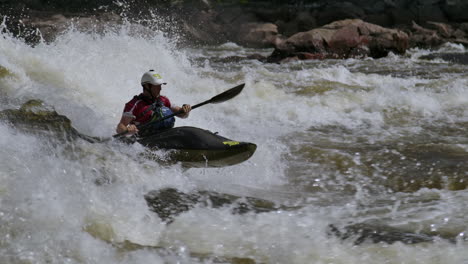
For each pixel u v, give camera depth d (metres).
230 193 20.42
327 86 43.62
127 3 109.94
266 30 107.00
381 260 14.12
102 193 18.09
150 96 22.03
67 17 96.44
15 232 14.53
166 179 20.67
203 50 96.12
